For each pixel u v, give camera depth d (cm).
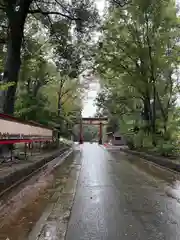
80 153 2661
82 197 721
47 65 2459
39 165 1262
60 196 732
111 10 2062
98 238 446
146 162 1780
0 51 1850
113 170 1311
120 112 3048
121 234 464
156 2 1828
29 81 2448
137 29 2066
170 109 2158
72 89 3934
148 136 2295
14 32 1445
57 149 2492
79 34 1823
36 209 607
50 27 1794
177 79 2217
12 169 873
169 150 1717
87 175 1117
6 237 448
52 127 2325
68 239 441
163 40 1894
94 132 9612
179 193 796
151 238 449
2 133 822
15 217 550
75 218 546
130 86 2500
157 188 869
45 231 476
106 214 575
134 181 1000
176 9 1895
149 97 2286
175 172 1239
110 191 805
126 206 640
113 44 2178
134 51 2038
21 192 762
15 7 1528
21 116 2134
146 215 571
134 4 1861
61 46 1794
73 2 1652
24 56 1880
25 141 1147
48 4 1700
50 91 3306
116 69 2259
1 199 662
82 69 2083
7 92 1424
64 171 1235
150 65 2025
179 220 541
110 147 4297
